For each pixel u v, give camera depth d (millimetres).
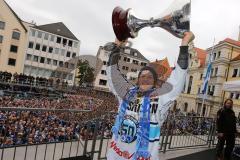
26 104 18922
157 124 2230
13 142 5199
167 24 2113
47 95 25141
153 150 2225
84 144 4586
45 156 4195
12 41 52969
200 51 50938
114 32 2355
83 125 4766
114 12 2291
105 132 4934
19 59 53906
